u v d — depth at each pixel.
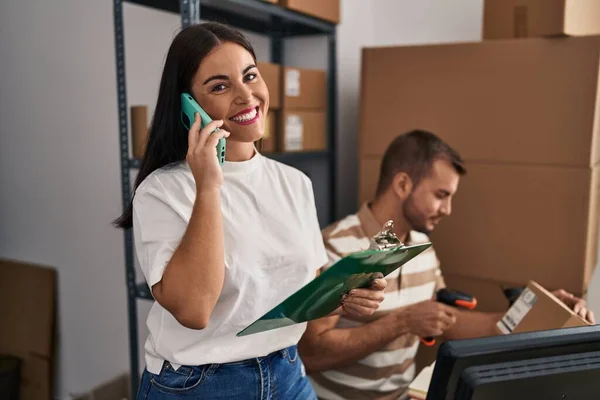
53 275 2.50
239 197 1.01
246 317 0.99
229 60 0.93
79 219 2.42
